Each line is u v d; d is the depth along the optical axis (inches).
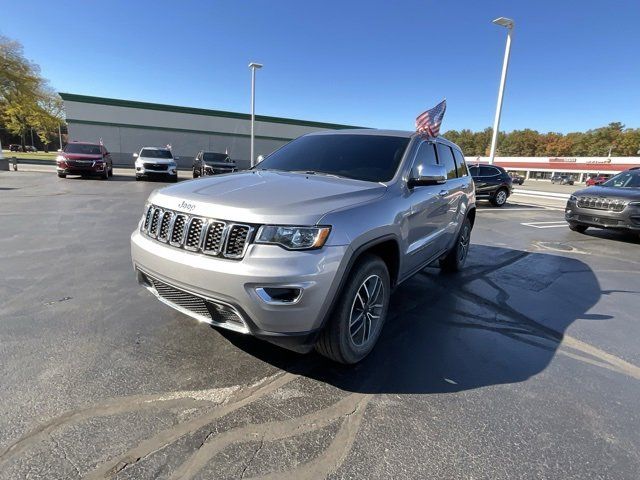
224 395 98.6
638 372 122.3
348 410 95.9
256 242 91.4
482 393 106.1
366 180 131.3
